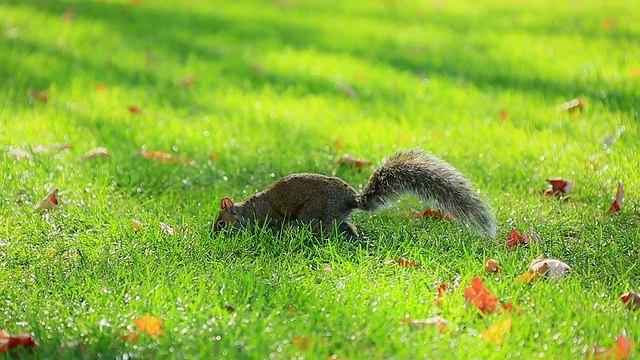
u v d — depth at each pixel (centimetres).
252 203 983
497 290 807
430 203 942
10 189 1097
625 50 1858
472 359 678
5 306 784
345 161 1217
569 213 1026
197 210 1047
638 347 702
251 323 737
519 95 1588
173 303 775
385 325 731
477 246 927
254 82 1752
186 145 1309
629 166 1148
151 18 2333
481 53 1941
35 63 1781
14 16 2205
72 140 1312
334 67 1848
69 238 956
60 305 780
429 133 1366
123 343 703
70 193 1091
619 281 836
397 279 836
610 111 1441
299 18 2403
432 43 2064
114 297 797
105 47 1975
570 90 1599
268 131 1400
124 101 1568
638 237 944
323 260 896
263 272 859
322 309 766
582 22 2225
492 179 1156
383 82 1733
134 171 1179
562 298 782
